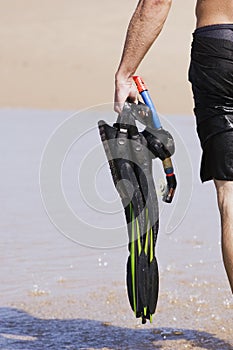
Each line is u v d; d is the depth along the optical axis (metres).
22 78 61.12
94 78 60.78
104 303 13.02
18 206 21.16
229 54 10.15
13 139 35.19
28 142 34.22
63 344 11.16
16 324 12.02
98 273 14.78
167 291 13.62
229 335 11.49
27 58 67.38
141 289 10.05
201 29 10.34
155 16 10.05
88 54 68.06
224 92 10.21
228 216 10.27
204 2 10.42
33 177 25.84
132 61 10.23
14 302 13.06
